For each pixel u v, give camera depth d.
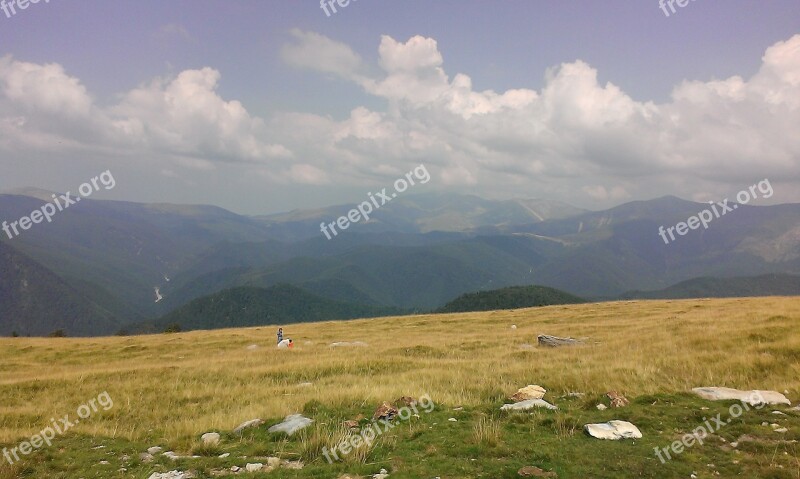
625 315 53.09
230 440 12.81
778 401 13.30
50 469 11.03
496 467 9.30
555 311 65.94
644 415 12.54
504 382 18.39
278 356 33.84
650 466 9.13
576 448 10.27
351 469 9.58
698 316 39.69
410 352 32.72
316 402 15.52
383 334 51.97
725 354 20.23
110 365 36.00
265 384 22.83
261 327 71.81
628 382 16.78
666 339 27.02
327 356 31.08
